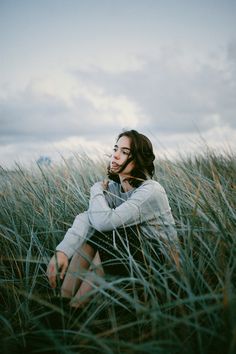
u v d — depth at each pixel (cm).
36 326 173
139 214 210
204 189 248
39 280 224
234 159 391
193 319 153
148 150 228
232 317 123
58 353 154
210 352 142
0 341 161
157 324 151
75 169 370
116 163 229
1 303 208
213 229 188
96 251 207
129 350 136
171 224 203
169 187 288
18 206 290
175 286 178
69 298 189
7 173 345
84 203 281
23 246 238
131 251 204
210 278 182
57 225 261
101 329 171
